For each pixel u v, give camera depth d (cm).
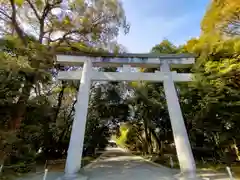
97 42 1122
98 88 1620
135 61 977
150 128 1588
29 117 1039
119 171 906
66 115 1584
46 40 1199
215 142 1104
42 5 1106
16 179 726
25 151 985
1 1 1019
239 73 827
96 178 743
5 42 918
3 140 792
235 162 1001
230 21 852
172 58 998
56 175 808
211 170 855
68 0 1061
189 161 751
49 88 1273
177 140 806
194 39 1124
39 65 1012
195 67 998
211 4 905
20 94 894
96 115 1694
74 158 765
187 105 1144
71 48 1230
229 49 866
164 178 727
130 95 1598
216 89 898
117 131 2073
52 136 1386
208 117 970
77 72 962
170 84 934
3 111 873
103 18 1077
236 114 846
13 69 833
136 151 2652
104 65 1012
